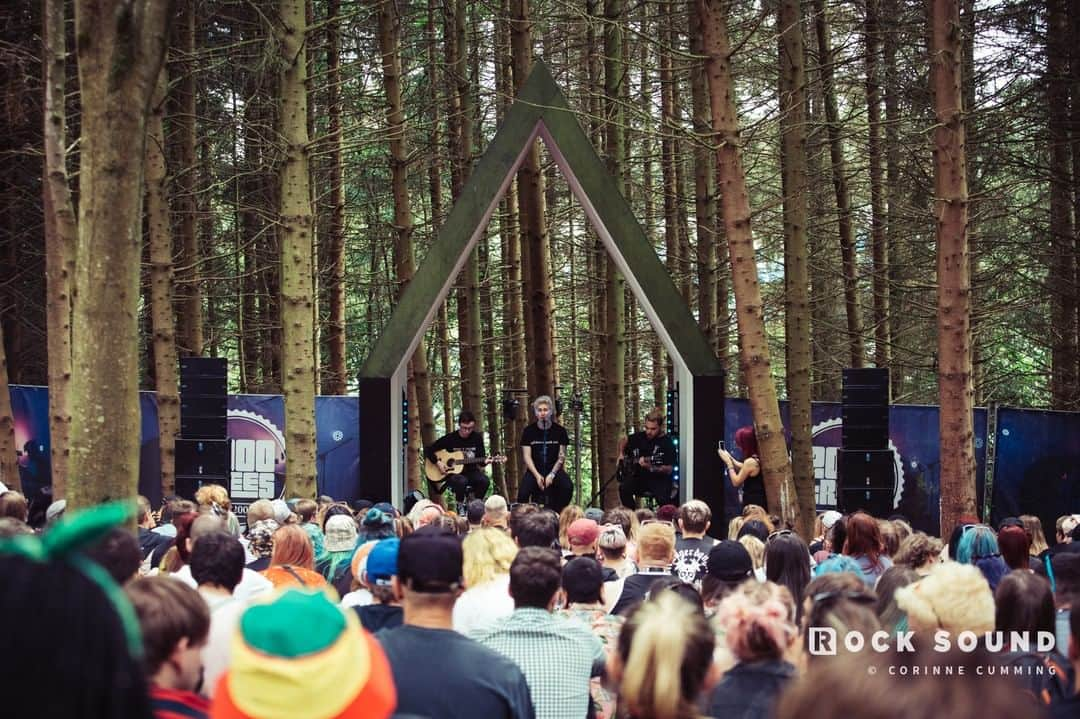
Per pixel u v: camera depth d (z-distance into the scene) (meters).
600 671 5.00
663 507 10.49
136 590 3.38
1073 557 5.73
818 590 4.56
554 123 15.05
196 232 20.22
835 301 25.31
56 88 11.61
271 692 2.63
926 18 16.61
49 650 1.56
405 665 3.84
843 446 14.34
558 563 4.82
